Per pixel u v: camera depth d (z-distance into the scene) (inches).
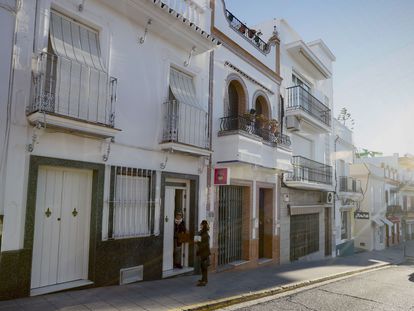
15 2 246.8
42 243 263.7
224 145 430.0
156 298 274.8
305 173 653.9
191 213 394.3
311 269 530.0
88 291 272.2
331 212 808.3
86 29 303.6
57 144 265.6
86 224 293.4
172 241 376.5
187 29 369.4
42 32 261.0
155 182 344.5
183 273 370.9
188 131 366.0
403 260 862.5
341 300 336.8
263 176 533.0
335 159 863.7
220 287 338.6
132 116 327.0
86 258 289.6
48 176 271.1
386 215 1289.4
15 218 237.8
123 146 316.2
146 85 343.6
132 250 315.0
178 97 375.2
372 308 310.8
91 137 286.4
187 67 396.2
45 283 264.1
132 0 313.6
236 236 479.8
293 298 335.0
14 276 234.7
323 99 837.8
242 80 496.7
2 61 237.9
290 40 685.9
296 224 646.5
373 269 631.8
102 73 284.0
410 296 374.3
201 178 406.9
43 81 247.0
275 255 556.1
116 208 307.4
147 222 335.3
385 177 1269.7
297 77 713.0
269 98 571.8
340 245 860.6
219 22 458.6
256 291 335.9
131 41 333.1
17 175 240.7
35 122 243.9
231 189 474.0
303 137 707.4
